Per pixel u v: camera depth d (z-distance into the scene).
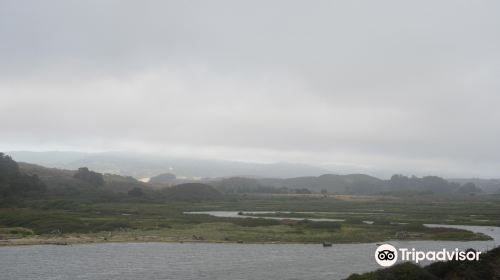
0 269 71.81
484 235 116.75
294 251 93.00
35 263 76.81
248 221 137.50
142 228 121.94
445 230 123.62
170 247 96.31
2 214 131.75
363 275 49.03
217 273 70.69
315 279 66.94
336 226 129.12
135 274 69.44
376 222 145.62
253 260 81.88
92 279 66.12
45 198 194.38
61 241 99.88
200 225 130.75
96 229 117.94
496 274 49.47
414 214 184.75
